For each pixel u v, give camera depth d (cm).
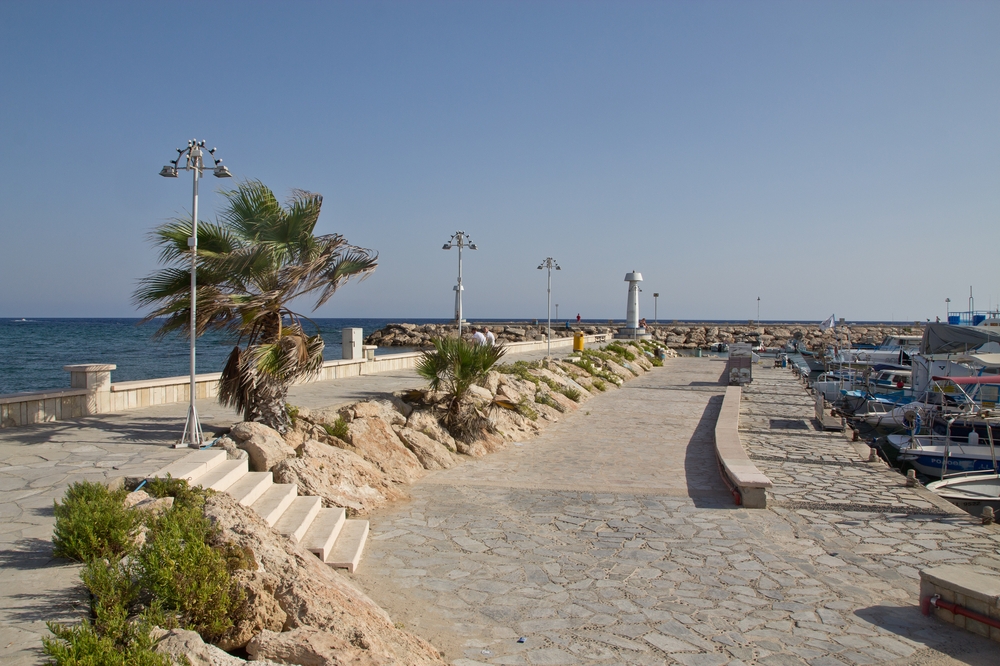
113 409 1330
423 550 860
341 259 1195
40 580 497
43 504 674
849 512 1062
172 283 1070
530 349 3956
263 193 1141
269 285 1112
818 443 1642
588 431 1775
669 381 3164
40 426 1123
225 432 1098
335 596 562
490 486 1192
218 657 403
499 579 769
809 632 645
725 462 1233
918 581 778
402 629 618
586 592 736
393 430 1337
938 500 1123
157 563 476
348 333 2244
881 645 620
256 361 1055
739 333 7862
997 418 2164
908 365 3844
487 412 1630
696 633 641
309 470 989
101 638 385
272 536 636
